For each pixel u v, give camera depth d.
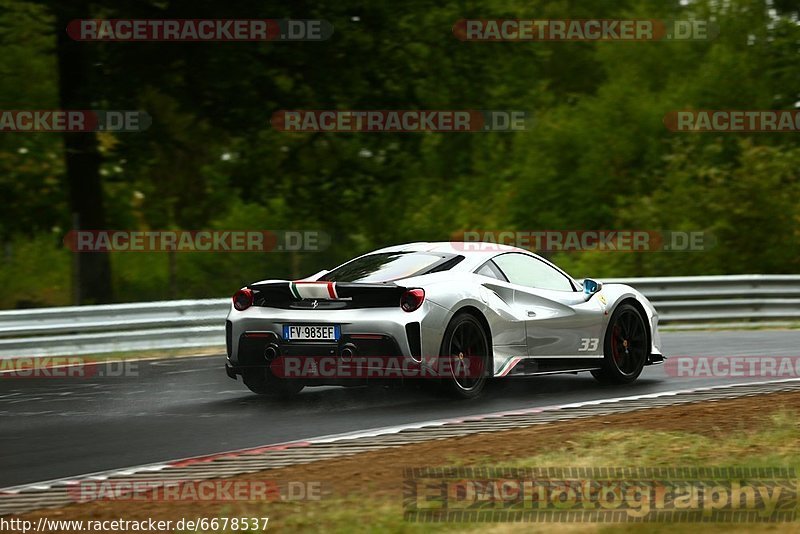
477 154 97.19
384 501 15.99
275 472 18.58
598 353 29.14
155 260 82.75
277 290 25.94
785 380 29.33
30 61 78.88
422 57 66.56
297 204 72.44
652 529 13.42
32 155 67.31
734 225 70.31
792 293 53.03
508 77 72.12
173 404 27.52
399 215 93.50
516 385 29.61
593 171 94.38
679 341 41.09
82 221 64.31
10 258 92.38
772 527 13.27
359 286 25.00
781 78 98.44
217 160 83.75
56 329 39.41
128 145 64.75
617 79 110.25
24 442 22.67
